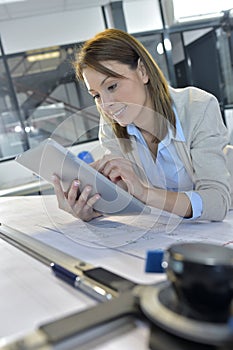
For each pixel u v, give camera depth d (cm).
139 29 416
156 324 24
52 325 25
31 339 24
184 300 24
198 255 24
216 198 65
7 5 347
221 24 426
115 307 27
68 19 394
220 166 70
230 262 23
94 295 33
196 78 453
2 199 125
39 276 42
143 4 410
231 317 23
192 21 425
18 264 47
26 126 390
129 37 73
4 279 43
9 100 380
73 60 78
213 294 23
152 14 417
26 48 386
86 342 24
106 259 46
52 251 49
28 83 391
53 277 40
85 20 401
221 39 432
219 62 440
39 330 25
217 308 23
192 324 22
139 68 73
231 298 23
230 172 74
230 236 53
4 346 24
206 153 70
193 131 73
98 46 69
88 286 34
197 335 22
